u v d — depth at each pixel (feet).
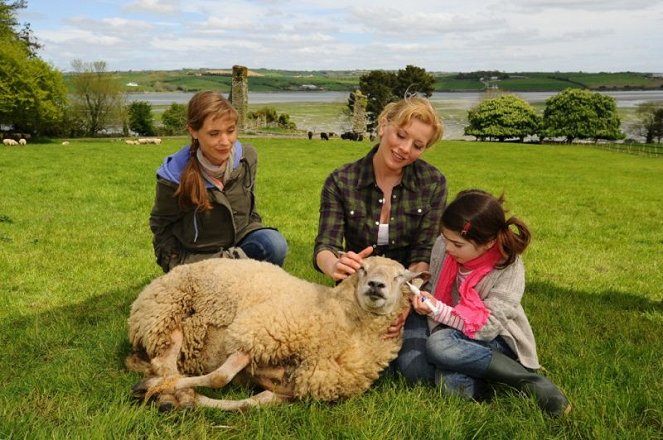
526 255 31.01
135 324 13.85
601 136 231.50
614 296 23.03
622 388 13.12
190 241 16.51
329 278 22.88
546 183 70.79
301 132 197.57
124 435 10.70
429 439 11.17
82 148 103.65
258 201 45.75
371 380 12.89
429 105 14.42
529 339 13.43
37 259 26.03
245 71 180.14
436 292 14.19
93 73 195.42
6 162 69.82
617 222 43.09
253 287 13.23
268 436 10.96
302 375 12.21
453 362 12.77
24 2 179.83
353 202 15.48
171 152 96.48
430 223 15.62
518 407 12.09
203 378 11.94
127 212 39.45
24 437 10.52
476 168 90.53
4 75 140.26
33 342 15.76
